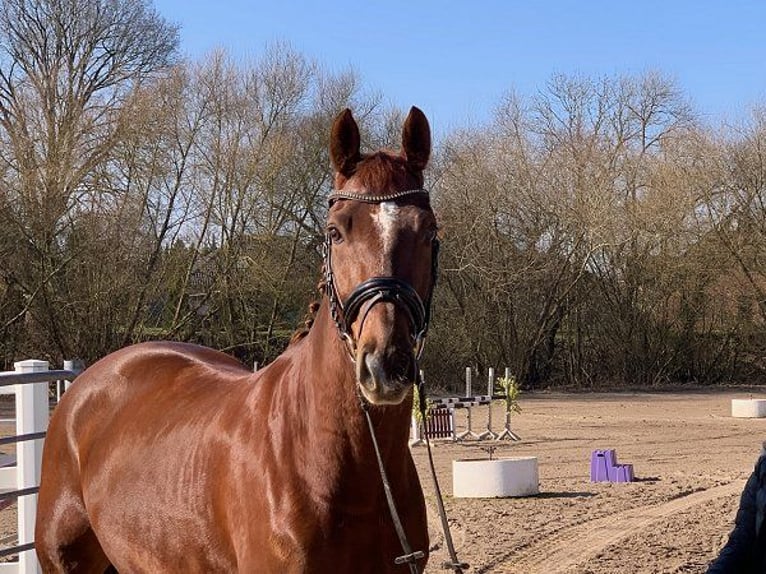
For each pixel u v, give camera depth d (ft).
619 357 117.91
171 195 97.60
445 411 60.49
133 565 13.48
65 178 90.63
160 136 94.17
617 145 121.80
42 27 99.91
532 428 69.05
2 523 33.96
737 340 116.98
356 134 11.06
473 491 39.58
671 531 31.89
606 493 40.16
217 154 98.89
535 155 117.60
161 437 13.43
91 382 15.79
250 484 11.32
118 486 13.75
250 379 13.05
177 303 98.89
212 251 100.32
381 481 10.92
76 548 15.53
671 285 116.78
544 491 40.98
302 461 10.91
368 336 9.87
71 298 91.71
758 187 113.29
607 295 118.01
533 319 114.52
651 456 52.65
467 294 113.19
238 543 11.39
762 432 64.80
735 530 11.38
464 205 112.98
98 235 92.38
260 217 101.71
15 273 89.61
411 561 10.88
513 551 28.96
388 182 10.62
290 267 103.04
